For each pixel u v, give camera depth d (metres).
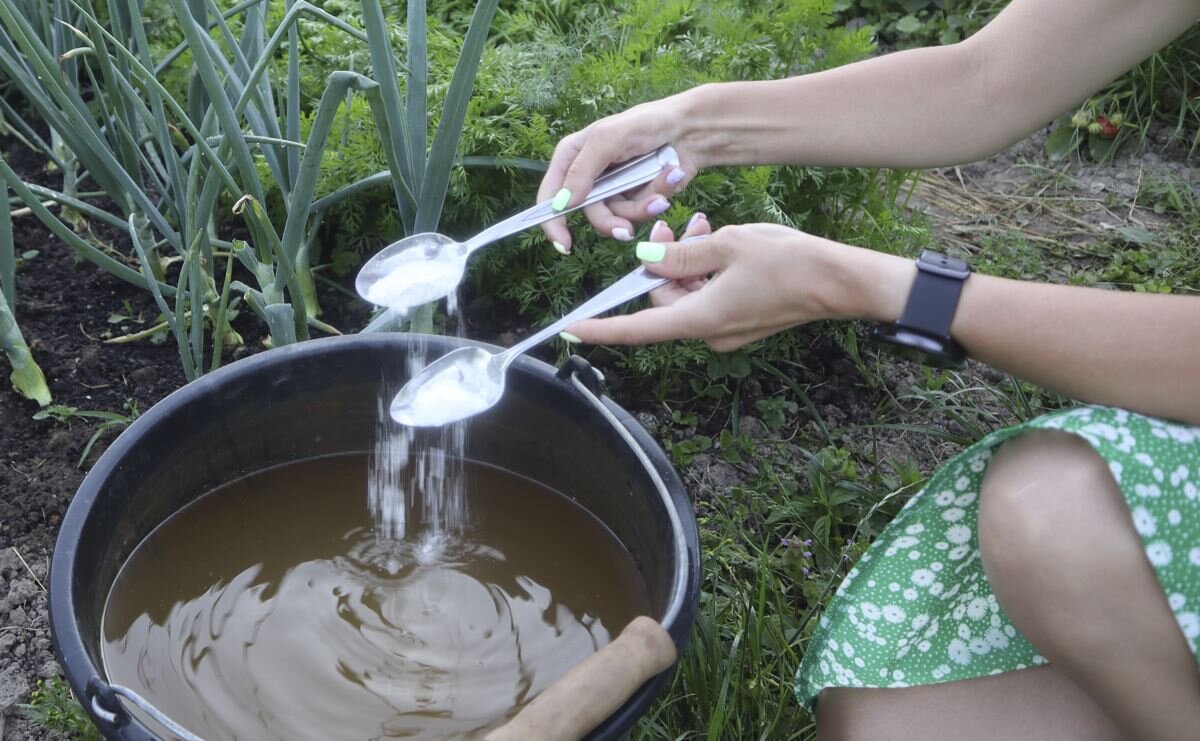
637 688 1.00
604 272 1.78
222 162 1.63
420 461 1.45
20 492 1.59
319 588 1.31
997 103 1.30
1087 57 1.26
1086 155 2.42
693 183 1.71
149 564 1.29
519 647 1.24
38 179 2.11
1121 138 2.40
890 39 2.64
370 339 1.34
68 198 1.70
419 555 1.35
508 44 2.03
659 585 1.17
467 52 1.41
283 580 1.31
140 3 1.98
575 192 1.29
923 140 1.32
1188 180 2.33
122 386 1.76
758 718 1.36
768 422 1.79
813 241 1.10
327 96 1.37
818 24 1.87
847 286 1.09
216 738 1.13
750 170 1.69
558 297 1.80
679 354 1.77
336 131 1.80
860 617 1.23
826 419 1.83
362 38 1.48
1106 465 0.99
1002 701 1.20
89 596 1.13
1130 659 1.02
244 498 1.39
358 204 1.83
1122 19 1.24
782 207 1.86
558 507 1.40
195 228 1.61
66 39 1.84
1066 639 1.03
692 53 1.82
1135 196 2.31
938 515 1.17
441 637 1.25
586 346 1.85
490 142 1.72
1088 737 1.16
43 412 1.68
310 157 1.43
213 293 1.75
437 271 1.29
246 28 1.73
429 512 1.41
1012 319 1.04
